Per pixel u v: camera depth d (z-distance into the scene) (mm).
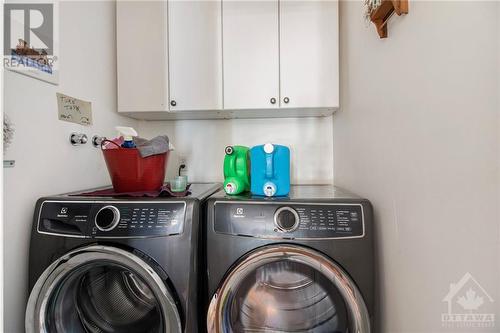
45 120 975
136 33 1406
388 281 858
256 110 1446
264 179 1016
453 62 566
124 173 1011
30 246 869
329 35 1350
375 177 960
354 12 1176
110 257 817
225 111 1458
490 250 496
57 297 879
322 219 864
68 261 823
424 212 673
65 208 882
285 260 845
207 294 881
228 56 1377
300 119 1674
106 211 863
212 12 1385
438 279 623
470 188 531
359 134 1128
